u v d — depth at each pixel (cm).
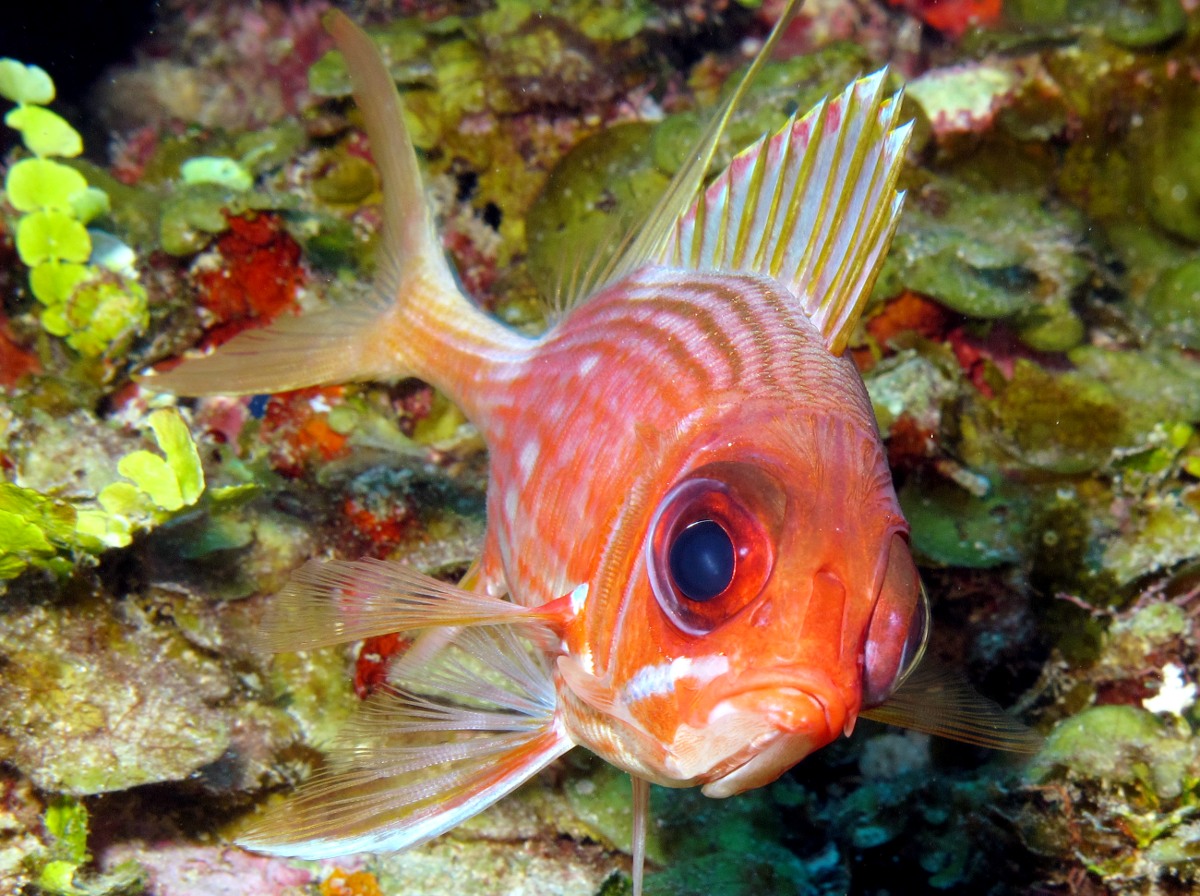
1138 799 34
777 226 27
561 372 28
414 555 39
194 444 32
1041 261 49
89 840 31
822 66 52
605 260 29
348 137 54
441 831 27
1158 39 54
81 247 39
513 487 29
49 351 40
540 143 55
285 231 44
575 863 35
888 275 47
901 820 40
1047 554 43
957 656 44
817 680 23
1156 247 57
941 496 45
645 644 24
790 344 25
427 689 29
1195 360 51
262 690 34
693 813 37
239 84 69
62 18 66
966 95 57
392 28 58
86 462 34
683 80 62
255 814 33
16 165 38
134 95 68
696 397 25
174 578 34
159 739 30
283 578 36
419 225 33
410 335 33
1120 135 57
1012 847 36
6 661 30
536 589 28
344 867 33
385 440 43
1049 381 48
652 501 25
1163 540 42
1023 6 60
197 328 44
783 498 24
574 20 54
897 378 46
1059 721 38
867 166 26
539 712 28
